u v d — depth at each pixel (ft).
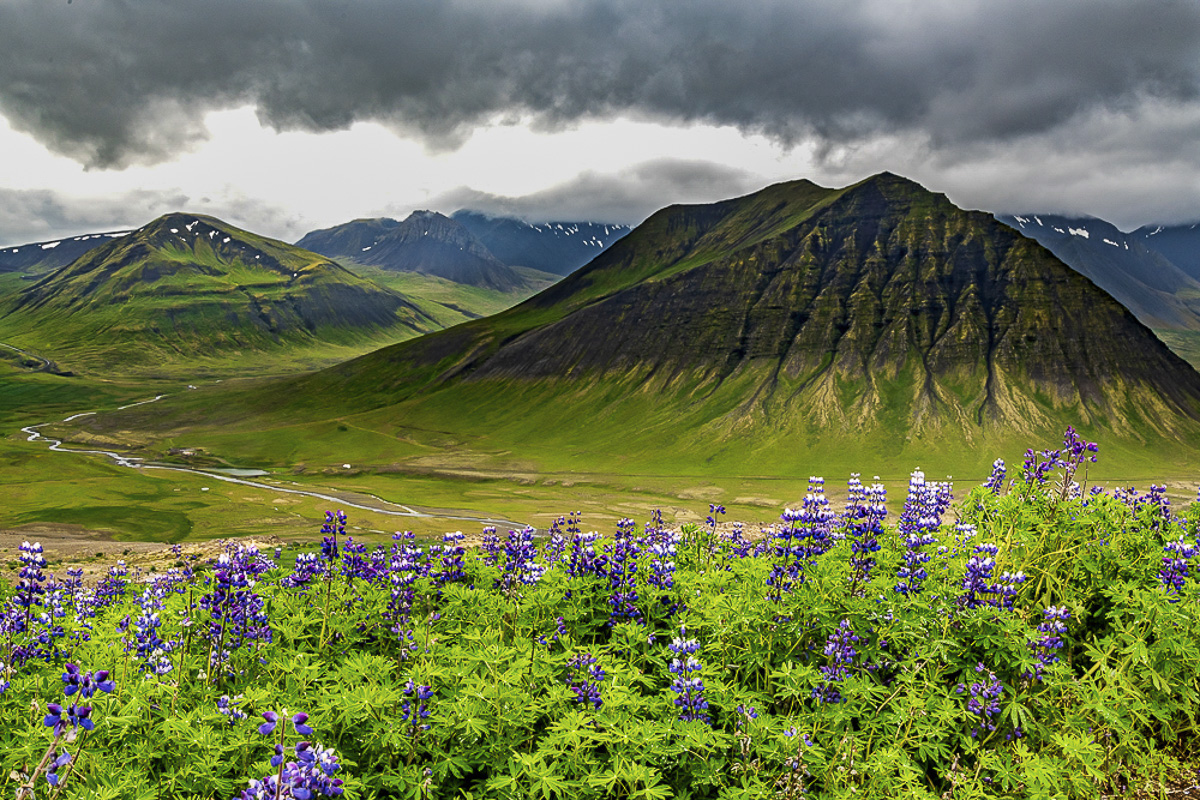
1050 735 26.43
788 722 25.99
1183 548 32.78
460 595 36.42
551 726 25.11
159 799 23.41
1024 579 34.22
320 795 20.53
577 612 34.58
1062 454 38.78
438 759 25.17
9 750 23.66
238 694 28.19
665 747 24.70
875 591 31.83
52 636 34.24
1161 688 27.96
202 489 504.84
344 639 34.86
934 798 23.47
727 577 36.19
